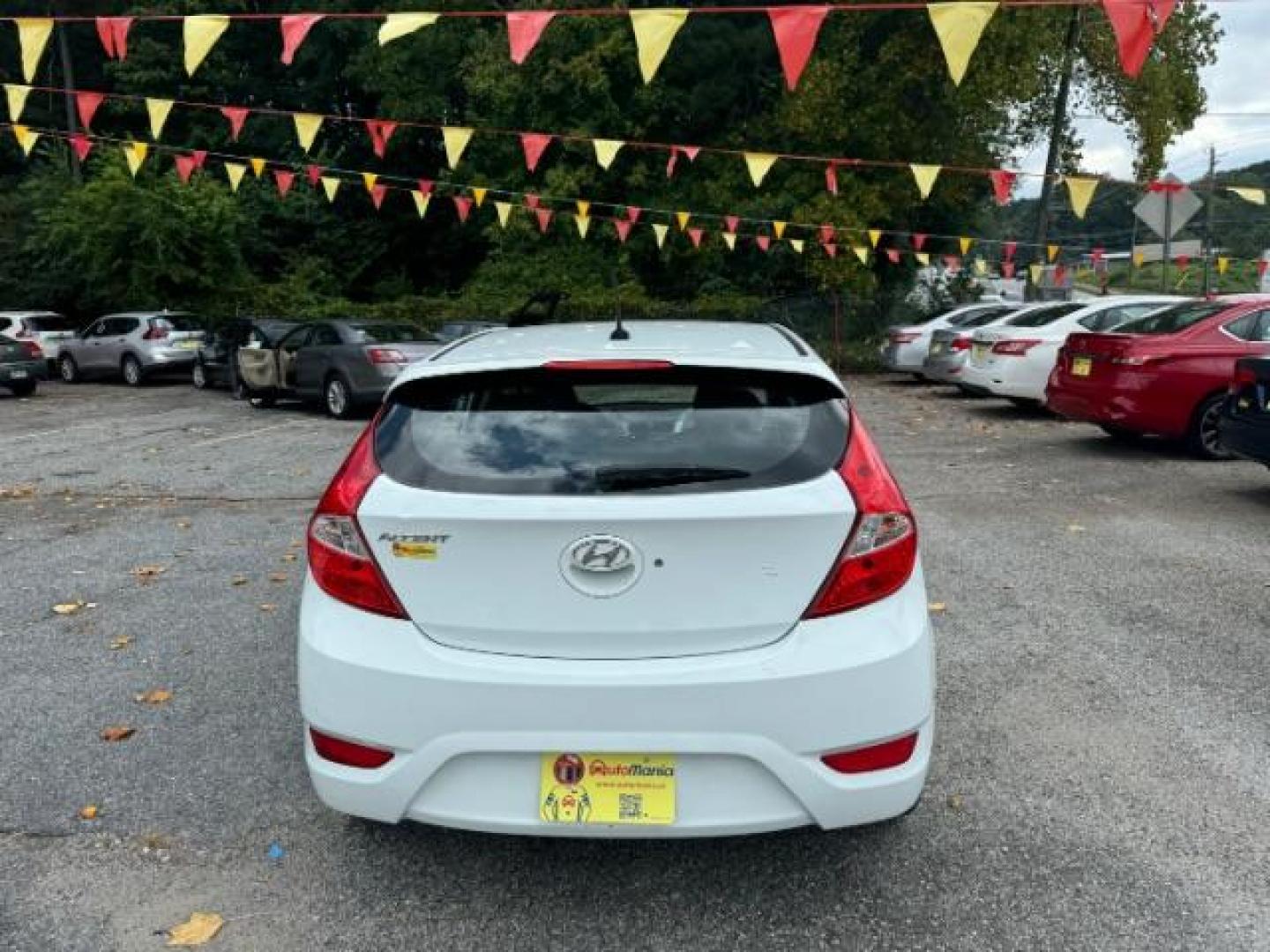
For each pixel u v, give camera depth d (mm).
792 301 22250
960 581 5352
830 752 2348
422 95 28922
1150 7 4441
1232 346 8664
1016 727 3592
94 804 3160
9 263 26266
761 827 2365
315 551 2545
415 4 28328
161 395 18062
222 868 2814
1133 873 2713
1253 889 2631
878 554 2406
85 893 2703
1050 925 2506
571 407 2594
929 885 2684
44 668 4332
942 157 21734
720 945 2459
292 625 4852
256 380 15102
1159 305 12203
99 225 21422
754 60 24906
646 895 2668
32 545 6598
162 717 3807
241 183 29547
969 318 16922
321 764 2490
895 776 2406
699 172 25812
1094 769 3283
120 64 29484
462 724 2342
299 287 25438
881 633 2381
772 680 2299
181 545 6496
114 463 10008
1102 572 5461
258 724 3736
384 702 2375
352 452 2686
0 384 17547
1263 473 8102
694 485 2367
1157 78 19141
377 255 31891
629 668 2318
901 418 12844
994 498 7426
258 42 31297
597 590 2320
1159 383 8625
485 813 2389
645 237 25781
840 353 21000
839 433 2566
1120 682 3971
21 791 3246
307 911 2615
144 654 4480
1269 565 5504
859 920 2543
